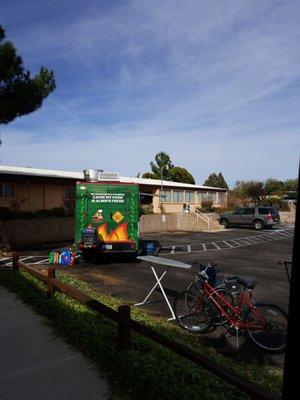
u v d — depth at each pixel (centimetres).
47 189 2622
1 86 1603
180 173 6062
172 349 473
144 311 873
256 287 1187
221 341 720
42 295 895
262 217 3494
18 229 2181
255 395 364
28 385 503
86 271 1405
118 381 506
